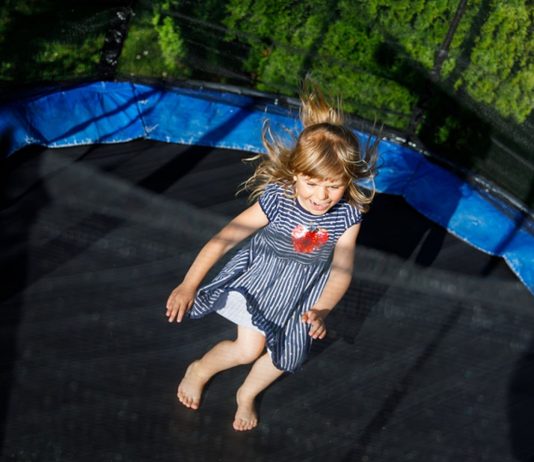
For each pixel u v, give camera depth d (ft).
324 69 11.86
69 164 10.37
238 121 11.53
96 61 11.30
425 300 9.11
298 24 11.65
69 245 9.02
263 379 7.27
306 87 10.05
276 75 12.01
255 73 12.00
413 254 10.04
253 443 7.30
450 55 11.19
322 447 7.37
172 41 11.67
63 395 7.41
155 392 7.59
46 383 7.49
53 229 9.21
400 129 11.73
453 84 11.28
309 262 6.98
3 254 8.79
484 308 9.22
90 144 10.84
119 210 9.66
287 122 11.60
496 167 10.97
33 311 8.20
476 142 11.20
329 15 11.53
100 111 11.07
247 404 7.39
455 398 8.12
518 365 8.61
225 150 11.28
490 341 8.79
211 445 7.22
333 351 8.26
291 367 6.99
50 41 10.93
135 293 8.55
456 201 10.80
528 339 8.94
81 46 11.19
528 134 10.62
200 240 9.34
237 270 7.06
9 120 10.32
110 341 8.02
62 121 10.75
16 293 8.36
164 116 11.38
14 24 10.61
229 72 11.93
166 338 8.14
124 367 7.78
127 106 11.26
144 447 7.09
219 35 11.71
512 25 10.53
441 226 10.62
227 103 11.68
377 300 8.89
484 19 10.77
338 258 7.00
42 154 10.44
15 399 7.28
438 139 11.51
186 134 11.30
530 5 10.31
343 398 7.86
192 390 7.52
